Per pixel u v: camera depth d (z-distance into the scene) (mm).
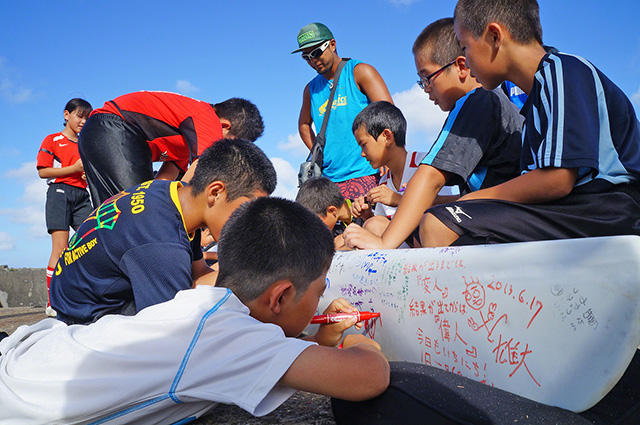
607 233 1346
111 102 2586
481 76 1603
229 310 1053
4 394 1019
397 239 1784
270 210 1152
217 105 2889
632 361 1104
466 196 1638
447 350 1190
